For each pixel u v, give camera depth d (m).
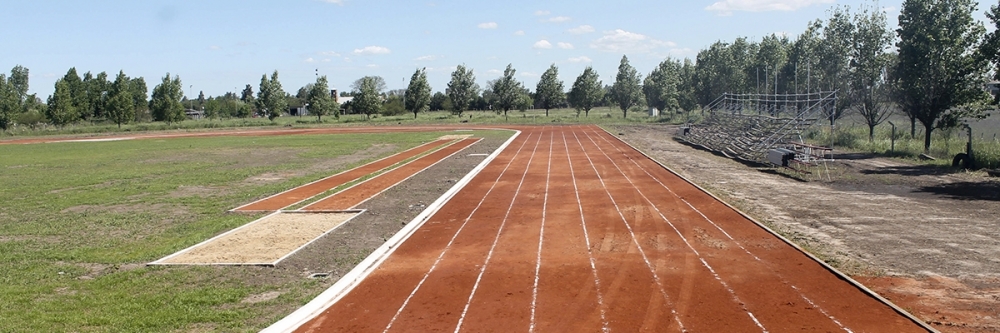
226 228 17.08
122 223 18.11
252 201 21.95
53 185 26.56
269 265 13.05
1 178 29.23
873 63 39.88
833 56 43.50
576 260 12.95
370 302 10.63
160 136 62.81
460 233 15.97
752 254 13.14
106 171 31.59
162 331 9.33
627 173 27.28
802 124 32.47
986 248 13.27
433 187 24.34
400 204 20.62
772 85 59.47
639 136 52.00
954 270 11.70
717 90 69.44
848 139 39.38
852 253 13.05
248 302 10.73
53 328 9.38
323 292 11.07
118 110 76.00
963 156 27.19
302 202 21.48
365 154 40.06
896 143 36.75
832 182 24.22
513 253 13.70
